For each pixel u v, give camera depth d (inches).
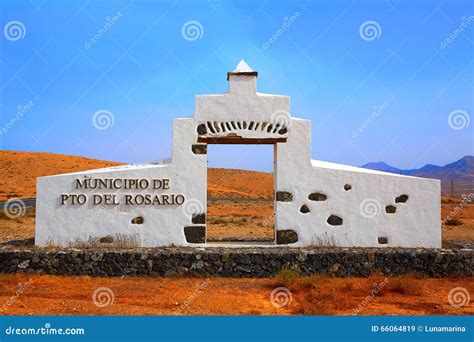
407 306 490.3
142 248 624.1
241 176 4434.1
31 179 3228.3
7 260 597.9
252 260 602.2
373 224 649.0
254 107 652.7
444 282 595.5
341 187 650.2
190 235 643.5
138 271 597.3
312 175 650.8
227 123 650.2
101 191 643.5
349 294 533.0
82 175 642.2
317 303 484.4
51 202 639.8
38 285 550.0
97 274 596.4
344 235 645.9
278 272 600.7
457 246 702.5
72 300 492.7
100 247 631.2
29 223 1280.8
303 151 652.1
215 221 1434.5
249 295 520.1
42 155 3855.8
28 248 616.4
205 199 647.1
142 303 484.1
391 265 611.8
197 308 468.4
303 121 655.1
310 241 644.7
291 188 649.0
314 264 605.3
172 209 644.7
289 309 472.4
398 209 652.1
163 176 646.5
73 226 638.5
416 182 654.5
